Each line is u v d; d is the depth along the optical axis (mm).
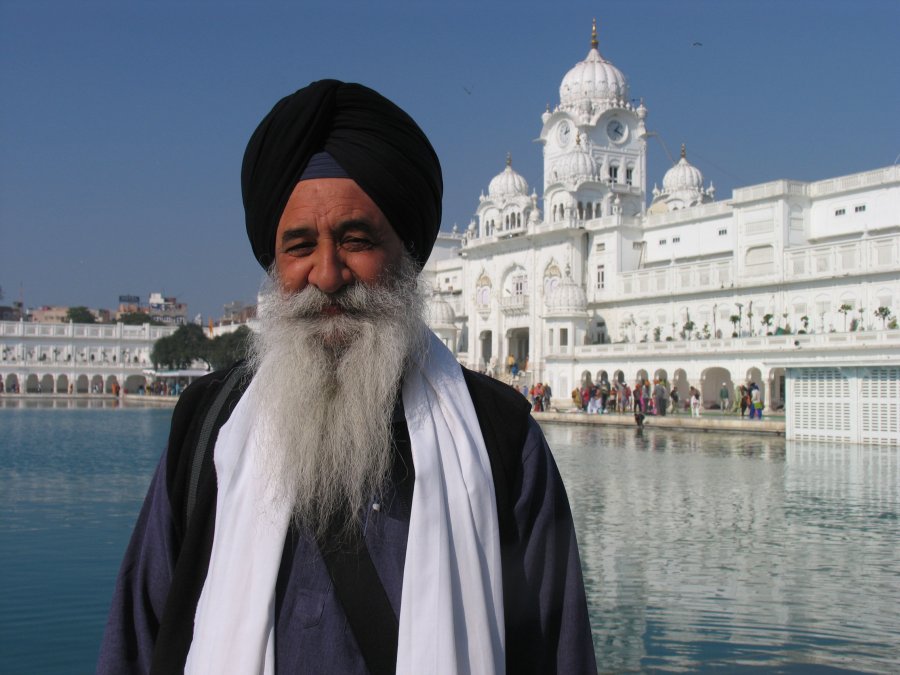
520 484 2119
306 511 1940
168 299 173875
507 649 2031
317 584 1933
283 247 2166
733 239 58156
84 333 104688
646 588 8414
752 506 13852
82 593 7922
